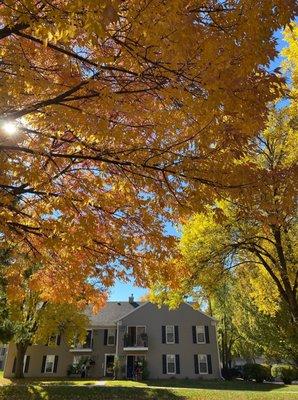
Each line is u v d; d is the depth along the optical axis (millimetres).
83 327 29766
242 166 4543
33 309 26734
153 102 4129
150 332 35438
